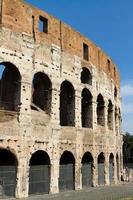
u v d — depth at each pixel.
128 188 57.00
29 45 45.78
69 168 50.44
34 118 44.94
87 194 46.50
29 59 45.47
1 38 42.19
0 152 44.62
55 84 49.19
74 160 51.38
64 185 49.03
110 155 66.50
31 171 43.91
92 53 60.47
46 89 48.84
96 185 56.69
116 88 73.88
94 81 59.84
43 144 45.75
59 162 48.50
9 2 43.94
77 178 51.50
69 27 53.91
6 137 40.88
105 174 61.31
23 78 44.19
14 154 41.56
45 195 43.91
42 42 47.97
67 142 50.16
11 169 41.25
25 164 42.66
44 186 45.38
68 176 50.00
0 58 41.75
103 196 45.06
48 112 48.03
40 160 48.22
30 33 46.25
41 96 55.16
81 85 55.22
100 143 59.69
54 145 47.59
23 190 41.81
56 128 48.28
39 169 45.09
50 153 46.75
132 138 131.38
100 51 64.06
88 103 58.66
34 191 43.88
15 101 43.94
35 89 56.25
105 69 66.00
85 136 54.72
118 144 72.12
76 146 52.00
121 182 69.19
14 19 44.25
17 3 44.97
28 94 44.53
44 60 47.84
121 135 76.69
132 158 128.62
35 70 46.16
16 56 43.72
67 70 52.09
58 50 50.72
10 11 43.88
